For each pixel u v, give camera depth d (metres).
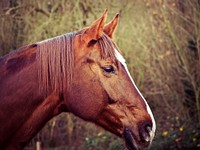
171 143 9.02
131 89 3.47
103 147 9.73
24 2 10.60
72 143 10.57
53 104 3.45
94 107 3.44
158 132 9.27
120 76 3.46
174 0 10.62
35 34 10.54
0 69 3.45
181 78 10.48
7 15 10.56
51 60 3.40
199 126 9.70
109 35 3.71
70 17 10.58
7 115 3.38
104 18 3.46
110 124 3.51
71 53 3.43
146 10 10.60
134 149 3.46
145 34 10.58
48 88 3.40
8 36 10.58
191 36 10.52
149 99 10.46
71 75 3.41
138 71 10.50
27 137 3.45
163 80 10.48
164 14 10.59
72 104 3.44
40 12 10.62
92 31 3.47
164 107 10.38
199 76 10.38
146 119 3.46
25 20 10.57
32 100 3.39
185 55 10.47
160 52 10.53
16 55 3.47
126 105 3.46
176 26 10.57
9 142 3.43
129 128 3.46
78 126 10.59
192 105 10.41
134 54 10.52
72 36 3.50
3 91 3.39
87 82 3.43
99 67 3.44
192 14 10.52
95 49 3.46
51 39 3.50
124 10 10.59
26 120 3.42
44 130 10.72
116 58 3.48
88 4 10.60
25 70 3.41
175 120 10.05
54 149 10.58
